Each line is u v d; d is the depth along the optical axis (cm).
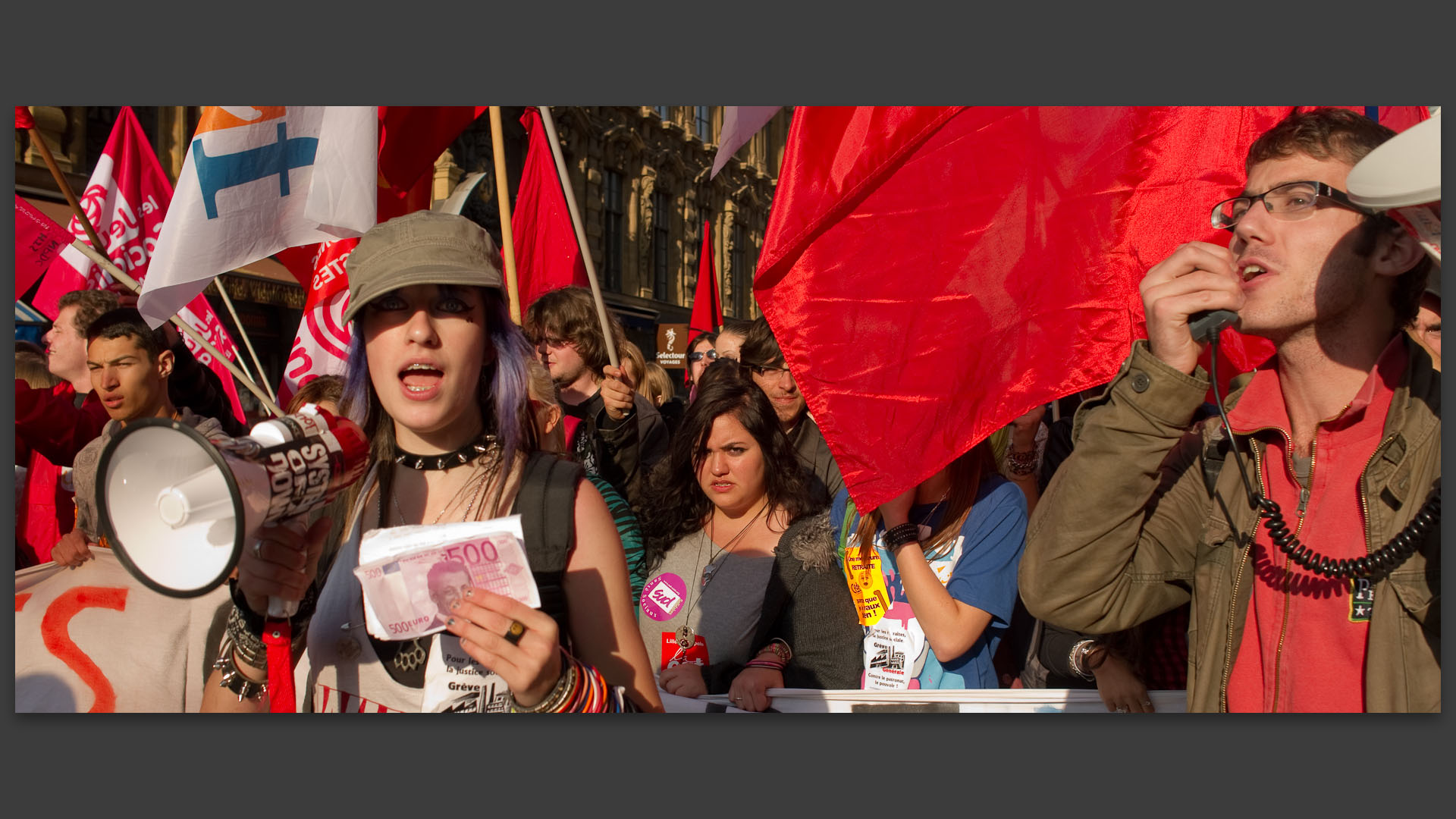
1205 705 134
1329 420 127
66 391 363
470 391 137
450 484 141
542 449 160
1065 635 190
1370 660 119
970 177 187
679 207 2000
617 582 138
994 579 200
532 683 117
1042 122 187
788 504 240
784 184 190
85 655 198
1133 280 180
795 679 225
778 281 191
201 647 200
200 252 248
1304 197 124
